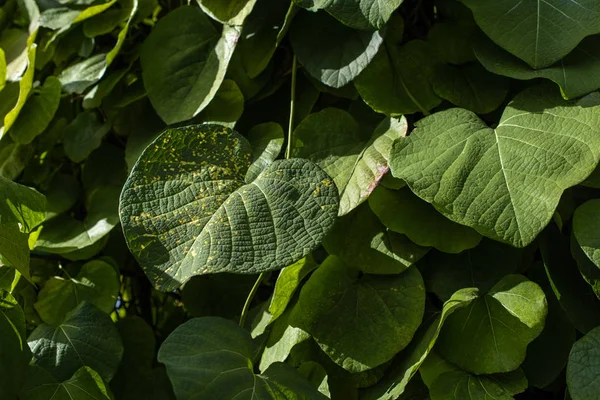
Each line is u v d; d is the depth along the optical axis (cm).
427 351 104
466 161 106
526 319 106
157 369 125
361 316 111
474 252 114
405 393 112
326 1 110
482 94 117
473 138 107
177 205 103
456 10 120
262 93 125
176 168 105
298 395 102
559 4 110
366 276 114
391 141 112
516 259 113
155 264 100
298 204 102
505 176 104
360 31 116
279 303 111
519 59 112
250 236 100
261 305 122
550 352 110
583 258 107
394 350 109
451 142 108
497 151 106
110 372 114
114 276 127
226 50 122
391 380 109
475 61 119
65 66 140
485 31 111
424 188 105
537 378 110
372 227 114
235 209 102
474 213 104
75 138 134
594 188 115
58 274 132
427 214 113
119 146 138
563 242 113
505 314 107
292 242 100
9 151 133
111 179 133
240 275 129
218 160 107
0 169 133
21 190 113
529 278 114
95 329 116
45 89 131
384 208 113
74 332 115
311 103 123
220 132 108
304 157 116
